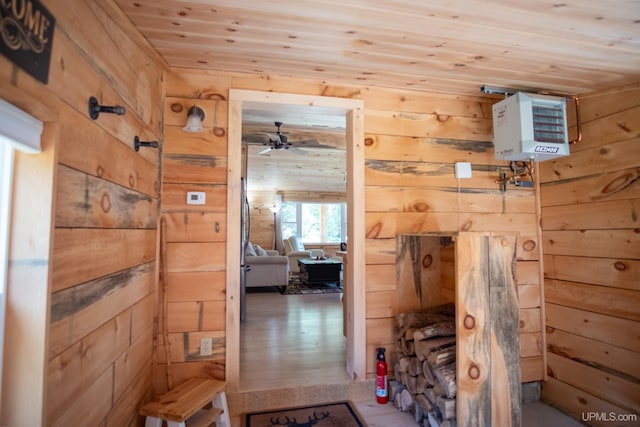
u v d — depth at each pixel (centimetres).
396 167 254
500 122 237
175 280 217
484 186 268
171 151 220
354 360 241
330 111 256
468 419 175
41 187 97
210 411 191
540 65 204
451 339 211
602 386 221
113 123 145
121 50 156
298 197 932
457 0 142
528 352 262
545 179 268
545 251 266
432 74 225
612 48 181
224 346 220
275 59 206
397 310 250
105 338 138
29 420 93
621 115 217
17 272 95
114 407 147
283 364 273
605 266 221
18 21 85
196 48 192
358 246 244
